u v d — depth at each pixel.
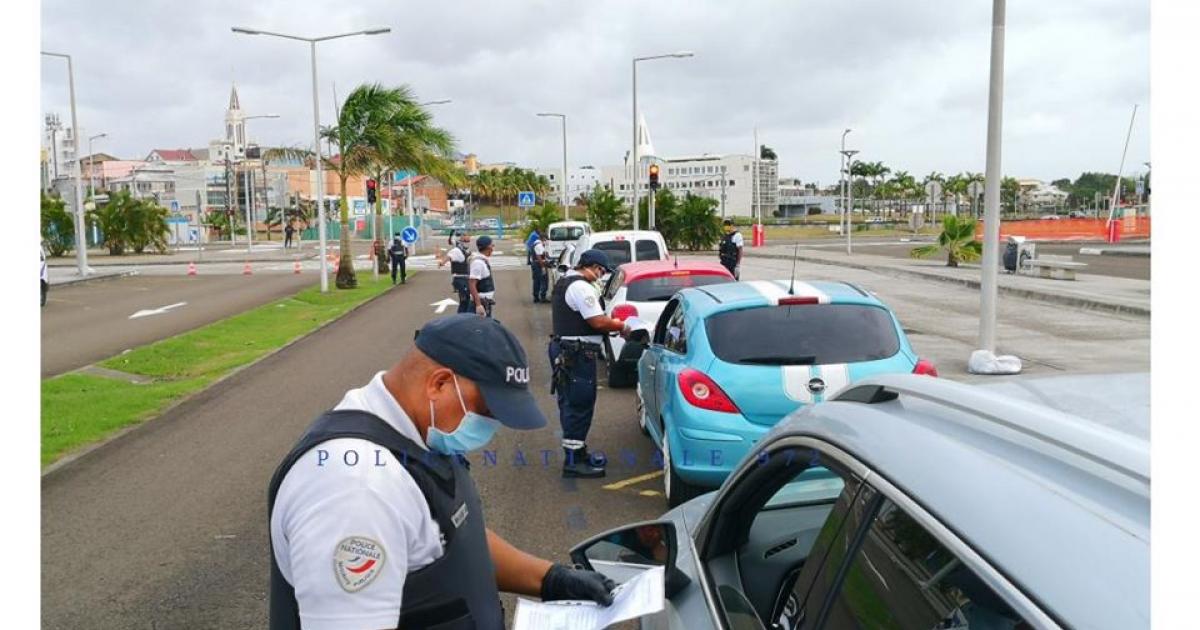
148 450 8.86
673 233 51.59
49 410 10.56
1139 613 1.26
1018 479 1.63
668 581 2.80
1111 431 1.64
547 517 6.61
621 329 7.52
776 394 6.07
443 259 39.16
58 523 6.68
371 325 19.03
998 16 11.33
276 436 9.40
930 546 1.70
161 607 5.18
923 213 105.19
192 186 125.88
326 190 121.19
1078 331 15.86
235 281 33.22
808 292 6.64
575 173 143.50
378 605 1.85
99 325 19.70
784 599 2.70
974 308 19.53
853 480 2.09
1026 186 152.62
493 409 2.06
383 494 1.89
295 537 1.87
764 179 135.38
